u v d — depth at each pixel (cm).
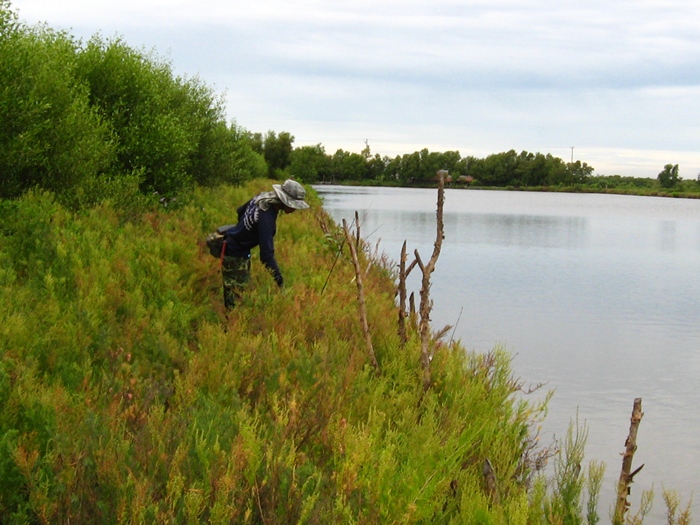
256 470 388
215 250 806
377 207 5959
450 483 488
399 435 522
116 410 425
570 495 488
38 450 388
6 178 1116
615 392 940
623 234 4062
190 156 2311
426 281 702
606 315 1478
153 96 1702
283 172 11044
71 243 844
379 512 407
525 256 2598
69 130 1200
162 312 721
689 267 2433
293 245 1351
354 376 600
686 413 860
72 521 341
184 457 379
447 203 7944
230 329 694
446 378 666
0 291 653
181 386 506
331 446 473
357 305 904
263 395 545
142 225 1165
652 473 687
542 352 1140
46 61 1268
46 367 545
